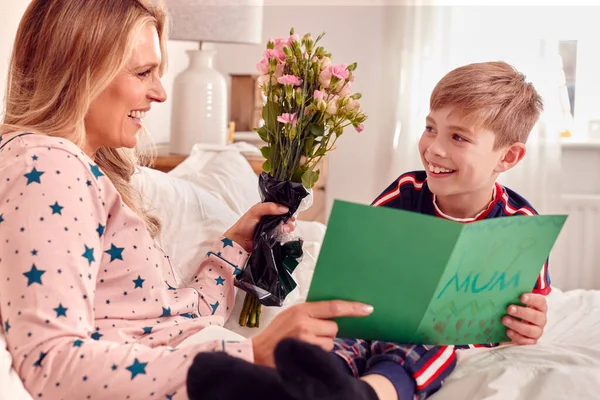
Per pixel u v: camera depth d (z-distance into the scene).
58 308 0.96
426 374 1.06
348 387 0.87
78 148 1.09
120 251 1.16
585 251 3.22
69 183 1.03
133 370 0.96
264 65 1.45
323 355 0.86
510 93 1.35
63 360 0.94
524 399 1.05
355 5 3.48
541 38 3.20
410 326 1.04
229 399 0.87
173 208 1.67
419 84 3.29
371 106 3.50
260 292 1.44
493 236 0.99
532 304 1.14
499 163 1.40
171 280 1.35
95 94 1.14
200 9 2.51
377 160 3.42
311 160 1.47
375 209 0.94
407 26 3.28
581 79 3.38
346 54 3.51
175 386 0.97
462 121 1.31
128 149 1.39
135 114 1.21
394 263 0.98
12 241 0.97
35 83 1.15
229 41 2.55
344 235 0.97
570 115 3.35
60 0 1.14
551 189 3.18
